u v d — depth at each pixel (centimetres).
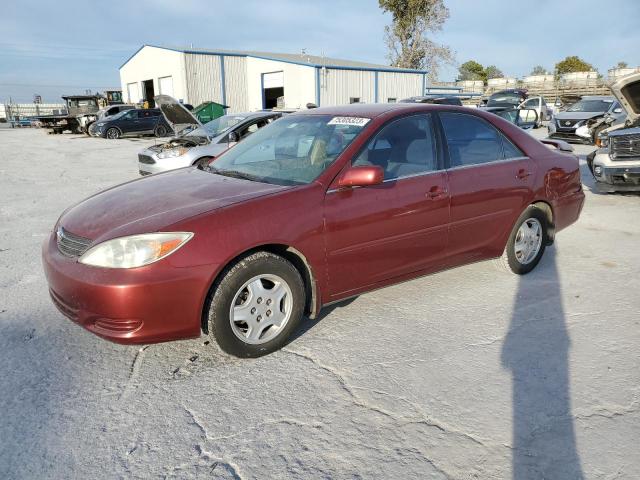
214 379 299
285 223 311
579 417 262
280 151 390
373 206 346
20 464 231
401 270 375
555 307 398
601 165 805
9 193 917
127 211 319
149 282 276
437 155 391
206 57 3369
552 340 344
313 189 329
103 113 2908
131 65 3925
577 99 2453
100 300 277
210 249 288
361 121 373
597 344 338
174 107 1034
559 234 618
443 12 5012
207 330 310
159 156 892
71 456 236
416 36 5150
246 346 312
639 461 231
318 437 248
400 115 382
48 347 336
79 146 2036
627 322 371
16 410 269
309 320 373
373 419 261
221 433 252
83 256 291
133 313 277
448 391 285
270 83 3406
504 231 436
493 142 432
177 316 286
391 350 331
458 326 365
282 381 296
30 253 542
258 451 238
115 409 271
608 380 296
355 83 3266
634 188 777
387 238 357
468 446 241
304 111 449
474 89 5403
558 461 231
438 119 402
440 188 381
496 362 316
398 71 3453
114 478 223
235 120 1009
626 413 265
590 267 492
